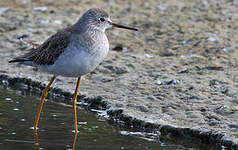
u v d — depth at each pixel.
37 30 18.36
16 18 19.53
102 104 12.74
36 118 11.23
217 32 17.50
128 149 10.05
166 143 10.50
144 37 17.66
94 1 21.83
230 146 9.95
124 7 20.88
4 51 16.84
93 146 10.19
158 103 12.35
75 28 10.97
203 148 10.24
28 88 14.57
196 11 19.98
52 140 10.50
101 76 14.62
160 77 14.16
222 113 11.51
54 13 20.27
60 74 11.16
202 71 14.45
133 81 14.02
